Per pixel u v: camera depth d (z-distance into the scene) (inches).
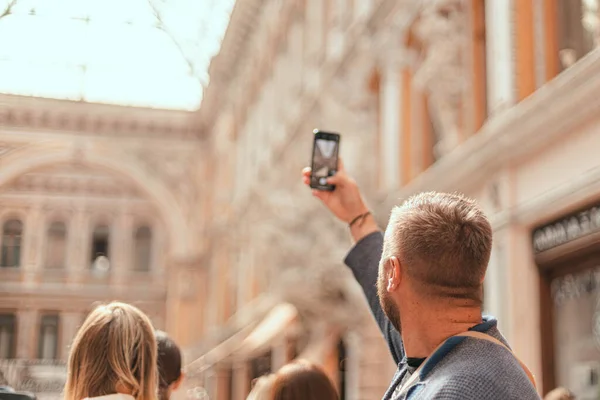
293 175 731.4
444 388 70.3
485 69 412.8
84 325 107.2
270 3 890.7
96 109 1007.6
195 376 935.7
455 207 80.0
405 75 496.7
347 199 124.3
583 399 315.3
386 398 82.0
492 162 356.2
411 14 470.0
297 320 665.0
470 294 79.1
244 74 1039.0
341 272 506.0
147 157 1177.4
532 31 355.6
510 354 74.5
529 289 342.0
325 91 628.1
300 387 140.9
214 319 1141.7
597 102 281.4
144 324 108.8
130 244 1363.2
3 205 864.3
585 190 294.8
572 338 324.5
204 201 1218.0
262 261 791.1
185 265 1240.2
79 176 1200.8
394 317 82.8
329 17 679.1
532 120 317.4
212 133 1206.3
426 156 477.4
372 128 541.0
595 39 315.3
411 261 79.0
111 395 102.1
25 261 1050.7
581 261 315.9
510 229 346.6
